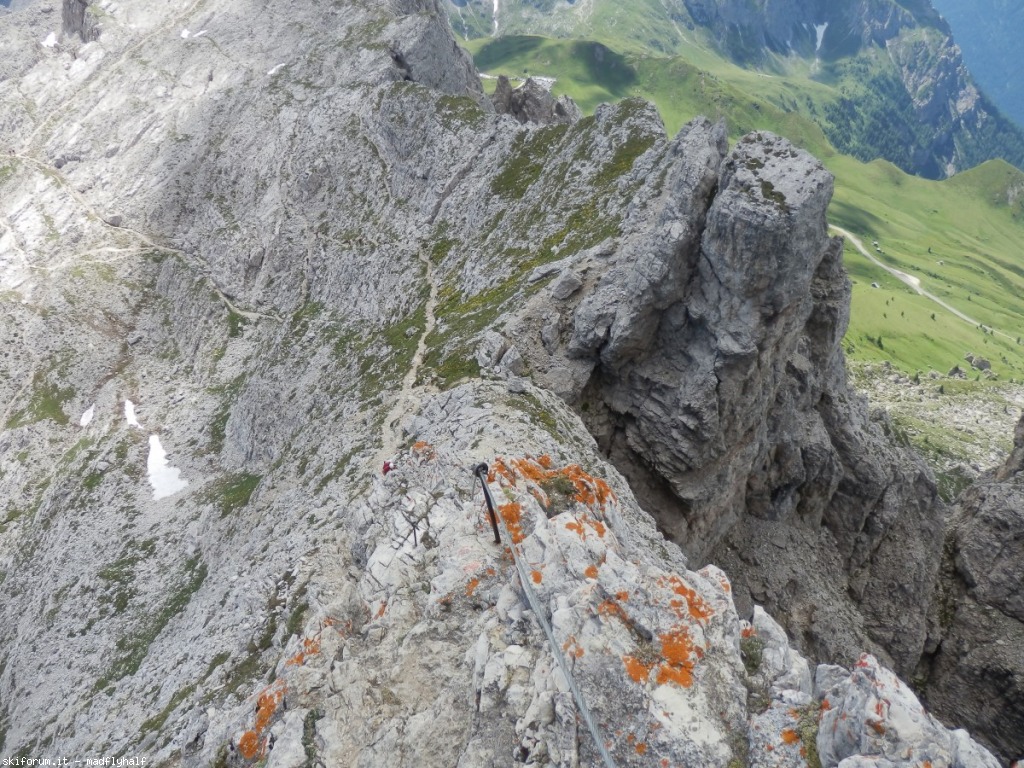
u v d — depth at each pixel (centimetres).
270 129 17450
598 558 2306
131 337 16162
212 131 18750
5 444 14012
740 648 2105
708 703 1873
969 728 6738
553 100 16838
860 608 7175
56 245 17925
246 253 15300
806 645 6494
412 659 2378
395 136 13488
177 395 13862
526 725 1931
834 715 1742
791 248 4850
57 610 8919
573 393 5828
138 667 6681
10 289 17012
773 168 4966
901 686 1711
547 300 6209
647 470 6041
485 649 2206
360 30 18912
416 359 7000
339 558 3681
